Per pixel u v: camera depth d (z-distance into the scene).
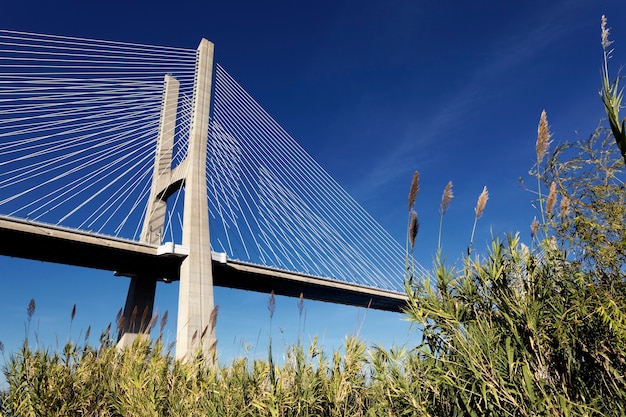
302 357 3.19
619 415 1.40
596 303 1.51
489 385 1.58
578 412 1.45
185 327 29.17
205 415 3.46
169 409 4.01
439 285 2.02
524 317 1.65
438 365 1.91
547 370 1.62
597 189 1.66
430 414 1.93
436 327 2.00
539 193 1.95
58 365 5.65
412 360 2.17
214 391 3.57
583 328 1.60
